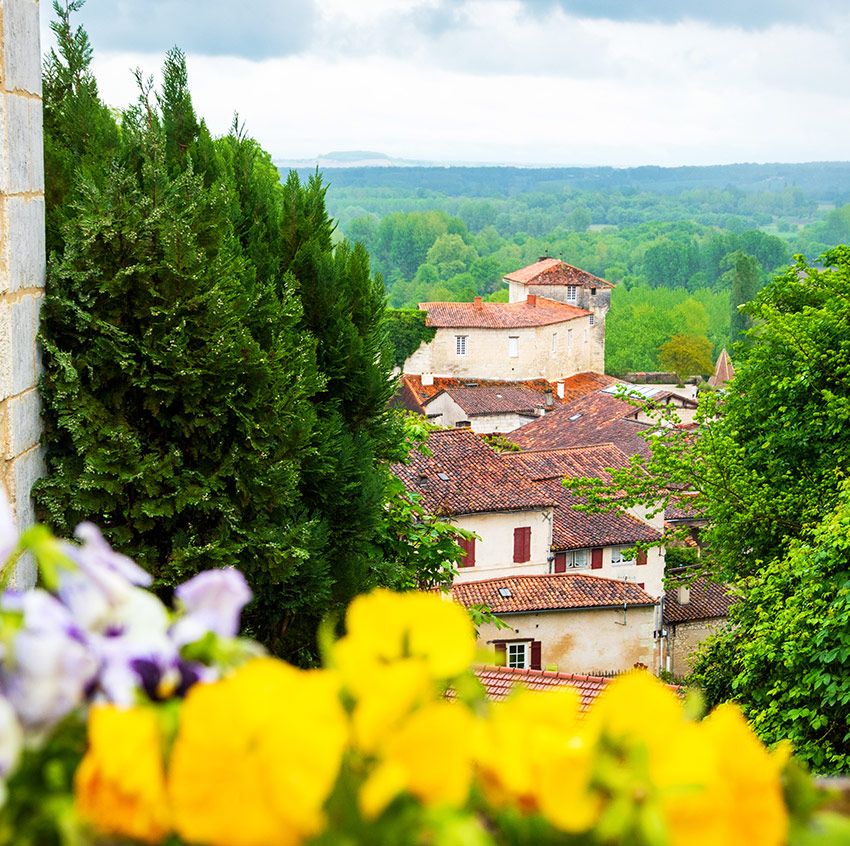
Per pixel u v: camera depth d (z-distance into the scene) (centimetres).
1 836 110
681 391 8044
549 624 3316
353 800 108
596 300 9450
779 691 1310
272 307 830
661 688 120
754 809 113
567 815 109
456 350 8300
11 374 607
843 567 1286
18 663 116
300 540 759
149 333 709
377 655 118
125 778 106
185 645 128
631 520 3853
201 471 743
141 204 719
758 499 1869
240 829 103
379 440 971
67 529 688
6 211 597
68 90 830
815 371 1886
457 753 107
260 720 104
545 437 5081
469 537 1152
